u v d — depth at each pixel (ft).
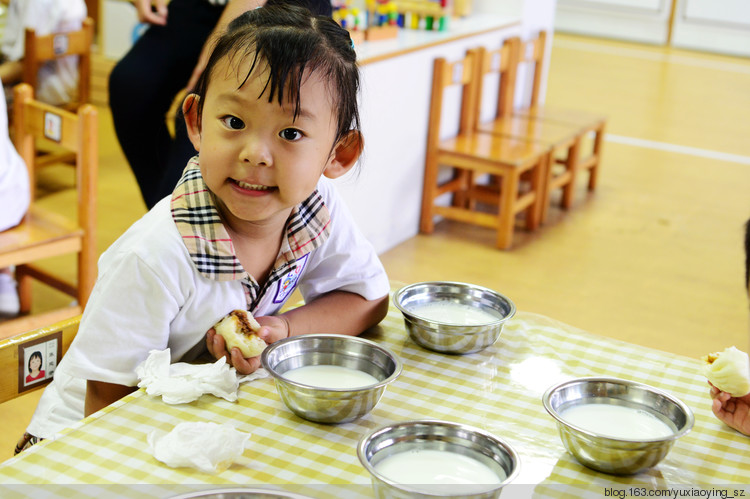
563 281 10.67
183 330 3.67
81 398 3.92
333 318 4.00
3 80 11.46
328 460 3.02
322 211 3.90
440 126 11.55
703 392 3.73
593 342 4.12
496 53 12.48
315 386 3.21
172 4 8.71
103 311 3.46
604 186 14.44
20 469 2.84
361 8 13.38
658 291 10.56
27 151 7.82
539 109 13.96
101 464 2.90
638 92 20.77
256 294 3.83
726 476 3.10
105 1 17.88
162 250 3.47
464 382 3.65
